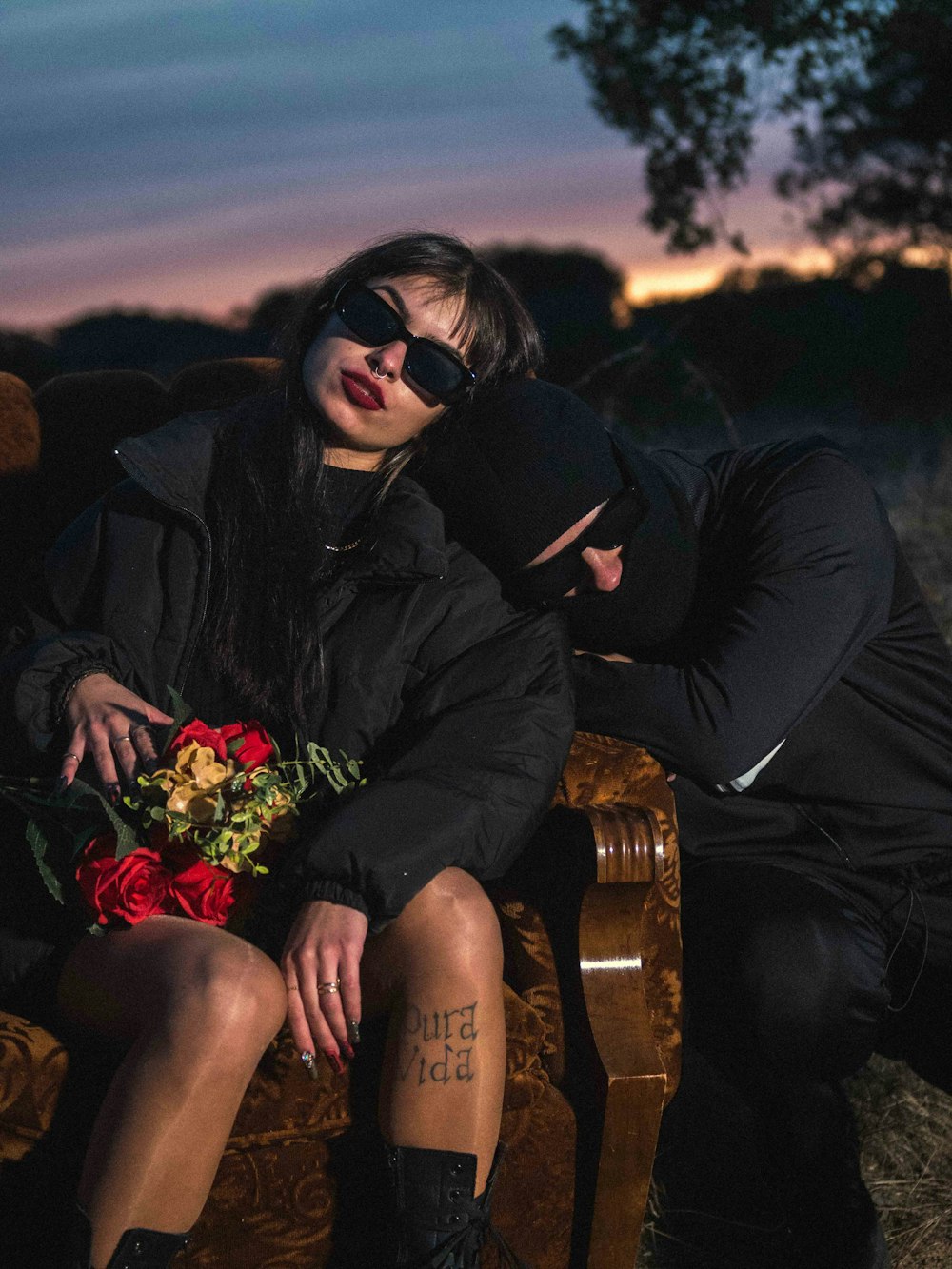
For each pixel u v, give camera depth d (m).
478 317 2.18
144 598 2.12
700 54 9.05
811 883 2.15
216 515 2.13
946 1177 2.42
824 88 9.12
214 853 1.82
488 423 2.14
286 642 2.07
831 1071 2.10
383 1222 1.93
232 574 2.10
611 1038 1.96
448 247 2.19
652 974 2.07
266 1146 1.87
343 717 2.07
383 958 1.89
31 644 2.10
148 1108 1.71
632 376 11.36
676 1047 2.09
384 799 1.87
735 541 2.24
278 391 2.24
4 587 2.49
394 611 2.10
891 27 8.88
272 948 1.95
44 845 1.92
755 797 2.23
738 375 13.00
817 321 13.22
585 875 1.96
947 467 6.95
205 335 16.16
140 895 1.85
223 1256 1.88
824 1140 2.11
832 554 2.14
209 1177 1.74
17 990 1.95
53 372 13.52
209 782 1.85
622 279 16.72
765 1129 2.15
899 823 2.19
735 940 2.06
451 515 2.17
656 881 1.97
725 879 2.15
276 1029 1.79
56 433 2.65
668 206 9.32
